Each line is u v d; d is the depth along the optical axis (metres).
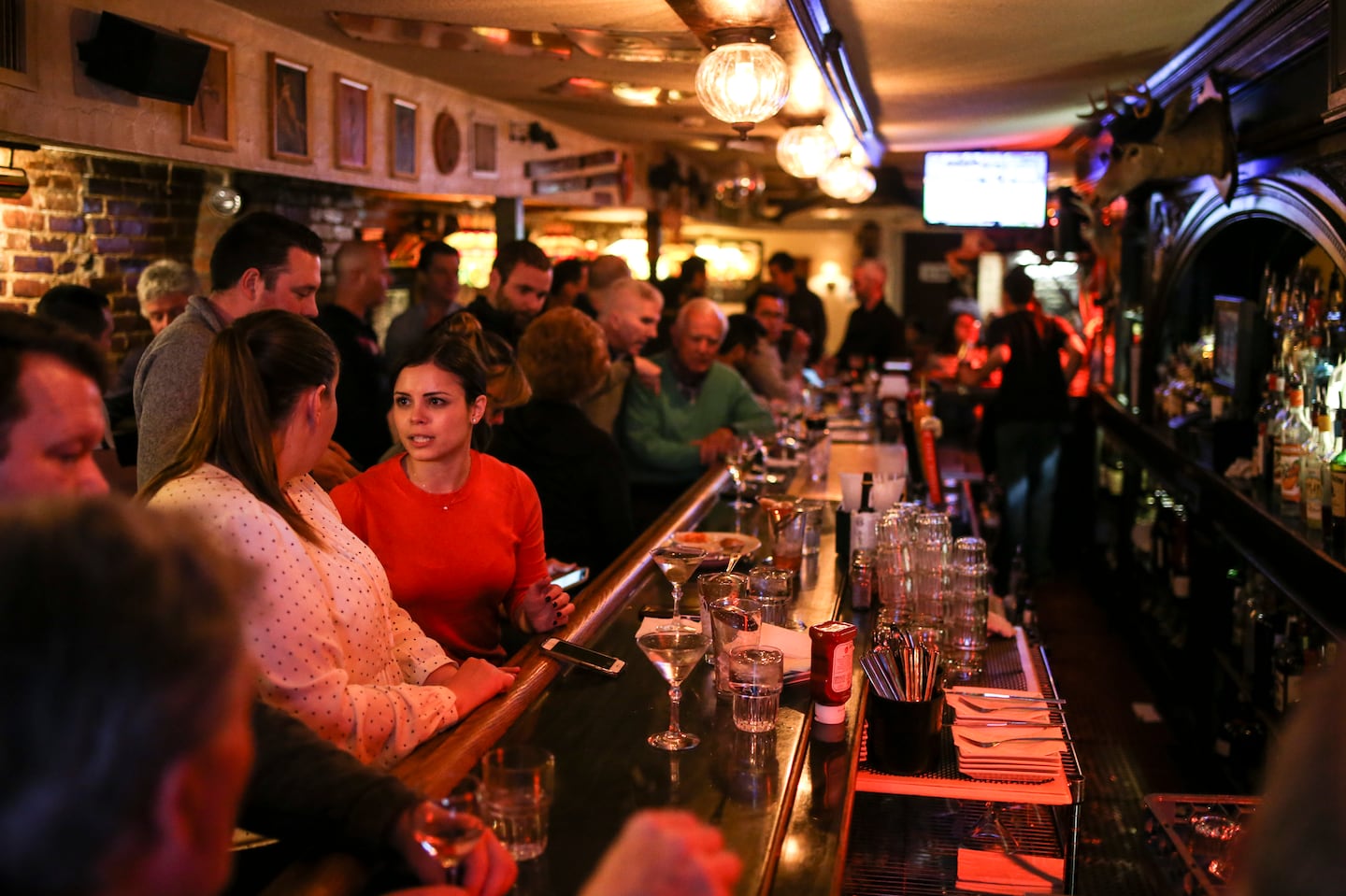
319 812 1.38
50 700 0.63
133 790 0.64
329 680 1.70
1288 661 3.57
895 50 4.31
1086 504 7.66
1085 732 4.62
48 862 0.64
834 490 4.36
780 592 2.46
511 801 1.45
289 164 4.52
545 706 2.03
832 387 7.95
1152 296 5.82
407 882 1.38
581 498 3.38
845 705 2.11
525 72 5.35
